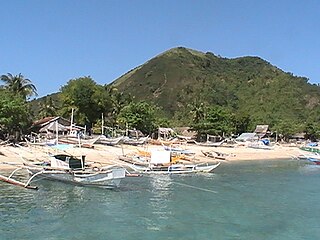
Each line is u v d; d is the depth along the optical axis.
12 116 87.44
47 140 85.88
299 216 33.00
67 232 27.22
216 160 86.62
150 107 128.50
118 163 64.62
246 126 165.88
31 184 45.38
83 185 44.59
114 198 39.00
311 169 71.88
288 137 170.50
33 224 29.05
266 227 29.44
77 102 115.50
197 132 135.50
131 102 128.38
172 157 68.75
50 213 32.41
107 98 120.56
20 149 71.50
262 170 69.12
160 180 52.34
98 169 48.50
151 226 29.06
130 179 52.62
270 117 193.00
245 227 29.31
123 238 26.09
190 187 47.12
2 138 90.56
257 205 37.16
